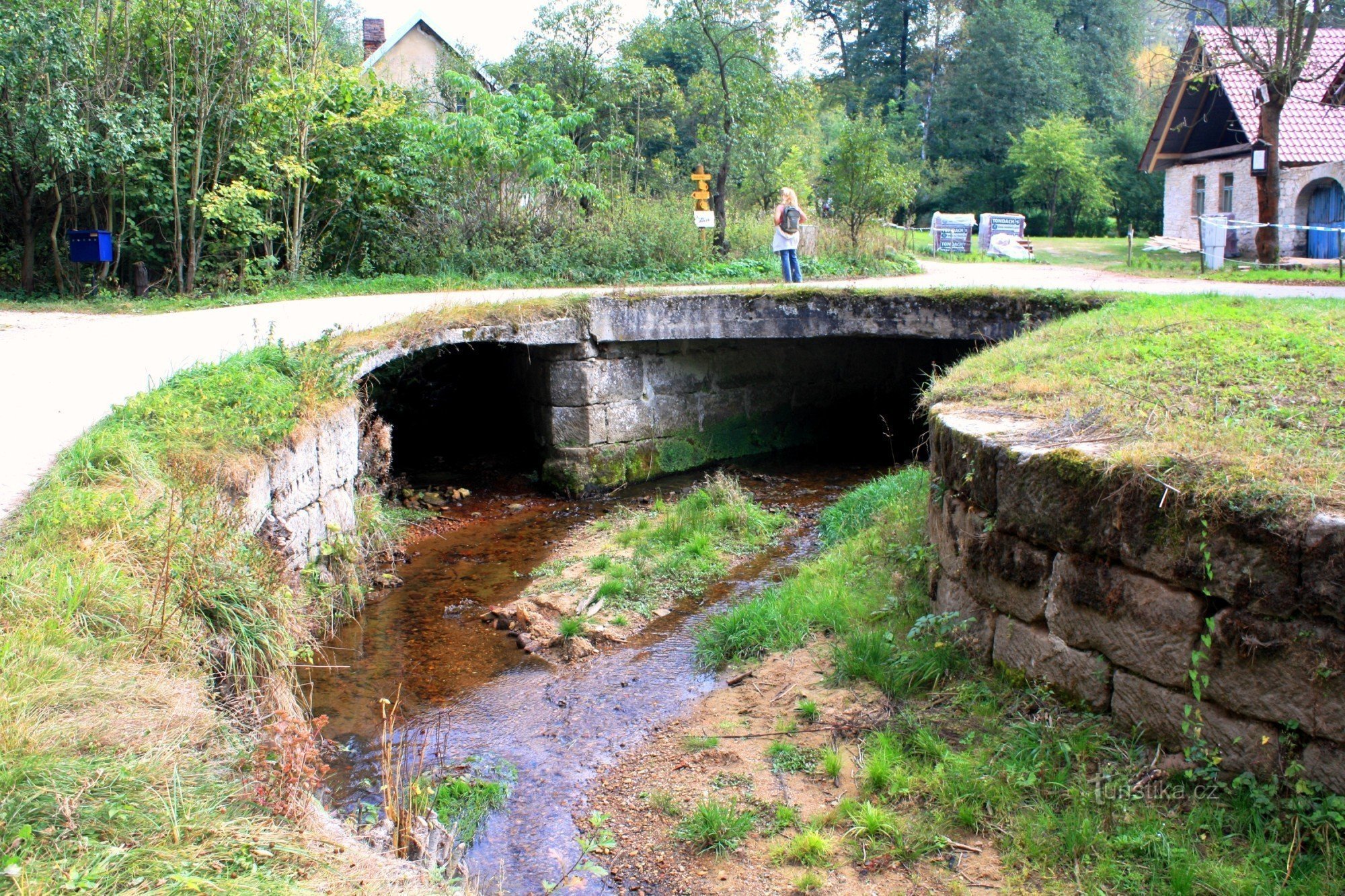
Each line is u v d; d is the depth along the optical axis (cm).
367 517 834
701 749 523
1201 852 380
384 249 1527
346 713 577
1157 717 428
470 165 1538
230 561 458
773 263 1614
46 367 776
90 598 373
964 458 542
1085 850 397
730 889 413
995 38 4297
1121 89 4650
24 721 296
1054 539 473
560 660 657
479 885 415
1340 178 2067
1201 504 399
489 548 903
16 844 252
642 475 1159
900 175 1919
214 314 1088
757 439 1284
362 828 375
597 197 1623
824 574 725
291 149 1448
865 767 482
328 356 793
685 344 1195
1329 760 367
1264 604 381
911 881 402
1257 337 673
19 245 1380
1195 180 2692
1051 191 3750
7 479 491
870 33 5056
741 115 1805
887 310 1117
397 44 2664
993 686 514
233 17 1383
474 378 1289
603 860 439
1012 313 1066
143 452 533
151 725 319
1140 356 655
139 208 1376
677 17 1838
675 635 698
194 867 262
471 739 551
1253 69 1869
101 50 1330
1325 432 462
